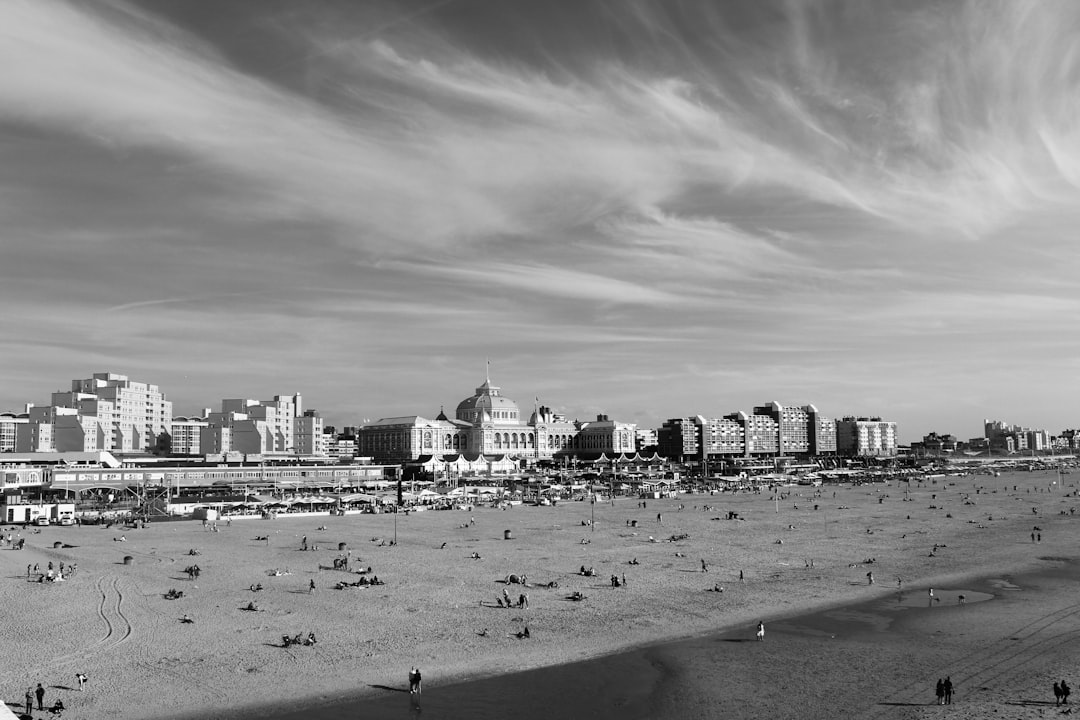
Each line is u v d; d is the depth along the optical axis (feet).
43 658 248.11
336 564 405.80
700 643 266.36
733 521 616.39
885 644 263.29
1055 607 310.65
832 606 316.81
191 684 226.99
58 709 207.92
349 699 216.95
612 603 321.73
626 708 210.79
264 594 336.90
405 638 271.69
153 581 362.94
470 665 244.42
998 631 276.62
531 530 562.25
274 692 221.66
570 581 365.40
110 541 497.87
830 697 215.92
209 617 297.33
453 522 619.67
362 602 322.55
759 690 222.07
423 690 223.30
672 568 398.62
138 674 234.58
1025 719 195.31
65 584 354.33
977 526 572.10
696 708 209.97
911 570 391.04
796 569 395.14
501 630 281.95
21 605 314.14
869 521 610.65
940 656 249.55
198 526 590.96
